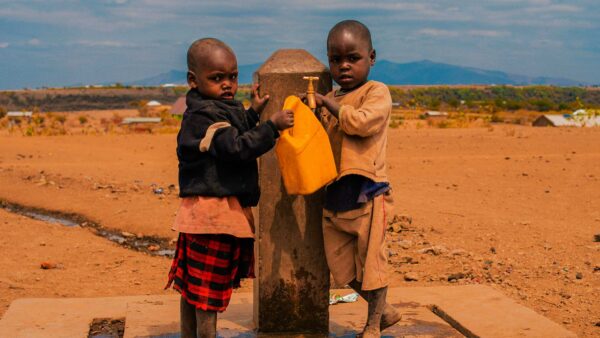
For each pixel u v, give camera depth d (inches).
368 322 173.0
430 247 327.3
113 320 214.1
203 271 154.5
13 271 297.3
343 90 171.8
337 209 169.8
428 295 234.4
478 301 226.8
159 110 3585.1
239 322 202.1
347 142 166.1
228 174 152.6
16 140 898.1
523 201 450.6
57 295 264.7
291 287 189.3
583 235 349.1
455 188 504.7
